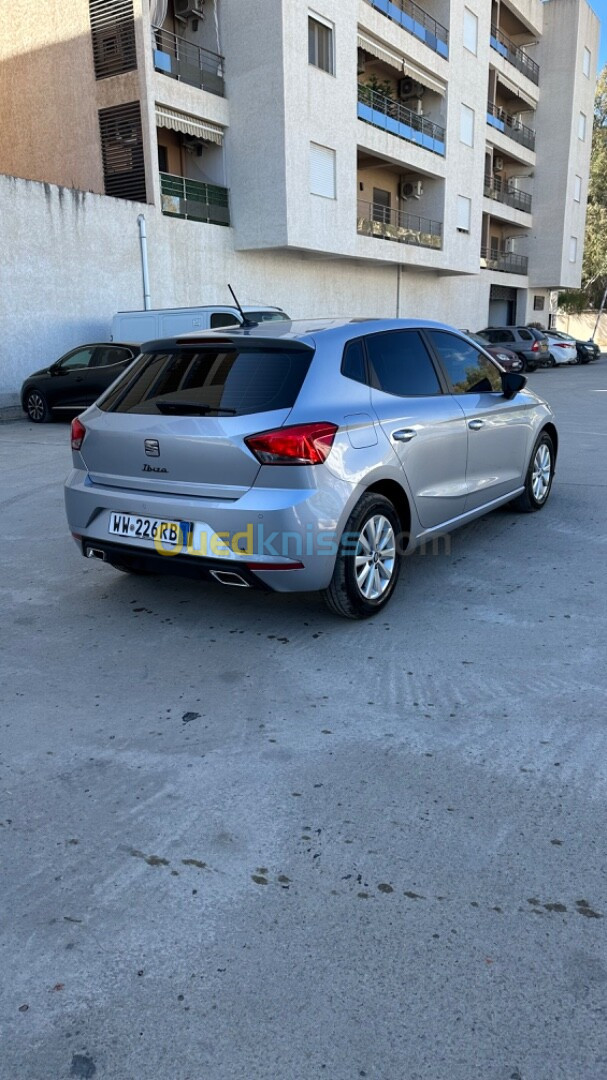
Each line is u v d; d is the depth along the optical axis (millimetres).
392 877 2260
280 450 3502
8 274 15180
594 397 16438
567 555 5270
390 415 4125
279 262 21953
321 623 4184
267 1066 1691
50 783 2766
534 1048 1717
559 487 7340
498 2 32188
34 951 2021
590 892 2180
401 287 27828
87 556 4297
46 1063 1708
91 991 1894
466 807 2570
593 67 38250
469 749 2910
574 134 37281
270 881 2256
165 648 3914
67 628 4203
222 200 20016
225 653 3838
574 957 1956
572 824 2469
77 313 16562
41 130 19281
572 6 35344
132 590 4793
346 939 2033
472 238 29953
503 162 37094
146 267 17812
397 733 3039
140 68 17266
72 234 16234
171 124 18344
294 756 2898
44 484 8000
